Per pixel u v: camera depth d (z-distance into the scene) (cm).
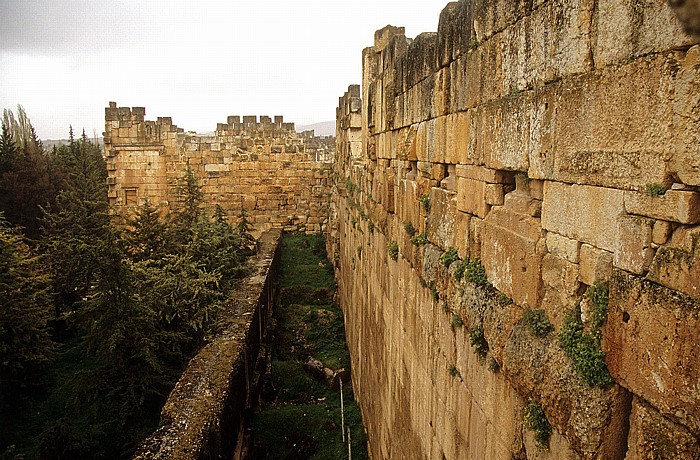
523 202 527
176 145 3534
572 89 424
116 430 1459
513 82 538
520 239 518
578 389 399
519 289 522
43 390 1859
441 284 744
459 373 683
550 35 459
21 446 1557
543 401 447
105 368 1549
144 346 1497
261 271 2436
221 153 3697
